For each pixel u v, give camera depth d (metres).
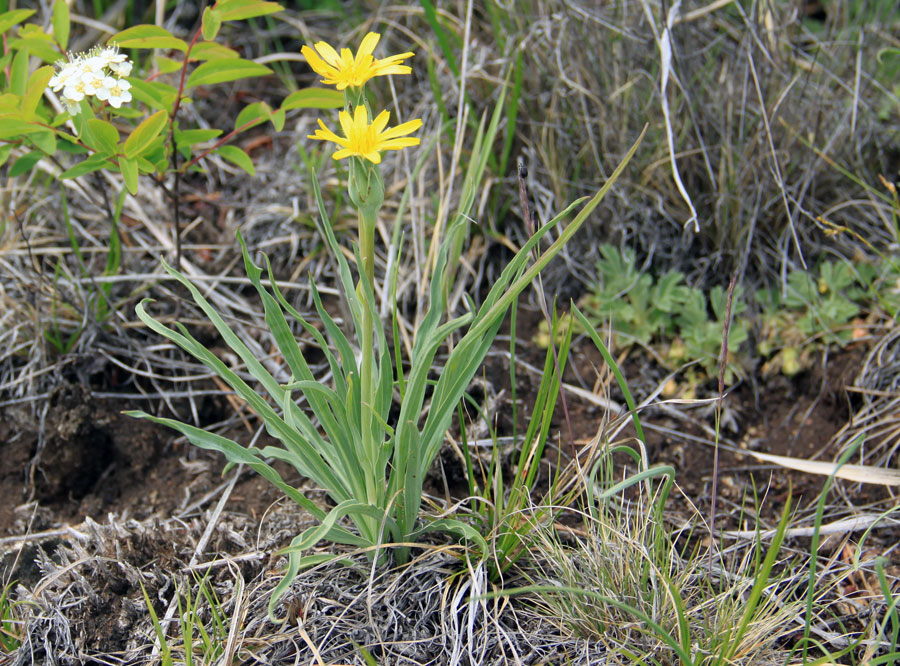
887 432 0.88
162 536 0.84
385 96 1.03
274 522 0.85
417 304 0.93
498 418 0.90
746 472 0.89
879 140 0.98
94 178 0.98
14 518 0.87
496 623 0.79
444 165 0.98
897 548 0.84
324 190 0.99
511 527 0.81
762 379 0.92
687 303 0.93
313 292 0.80
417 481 0.80
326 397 0.79
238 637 0.80
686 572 0.81
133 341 0.92
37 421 0.89
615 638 0.80
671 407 0.91
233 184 1.02
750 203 0.94
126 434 0.90
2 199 0.96
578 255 0.96
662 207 0.95
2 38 0.88
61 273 0.94
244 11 0.84
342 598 0.81
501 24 1.00
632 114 0.96
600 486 0.86
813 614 0.81
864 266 0.94
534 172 0.97
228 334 0.81
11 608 0.82
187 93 1.02
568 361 0.93
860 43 0.95
